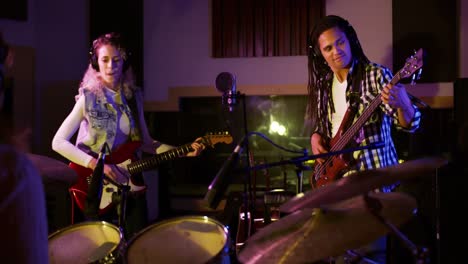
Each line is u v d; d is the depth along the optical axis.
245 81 3.63
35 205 0.77
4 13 3.60
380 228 1.32
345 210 1.35
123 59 2.58
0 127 0.82
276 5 3.53
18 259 0.73
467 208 2.36
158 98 3.76
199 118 3.77
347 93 2.10
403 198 1.31
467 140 2.52
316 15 3.48
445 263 2.39
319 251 1.43
